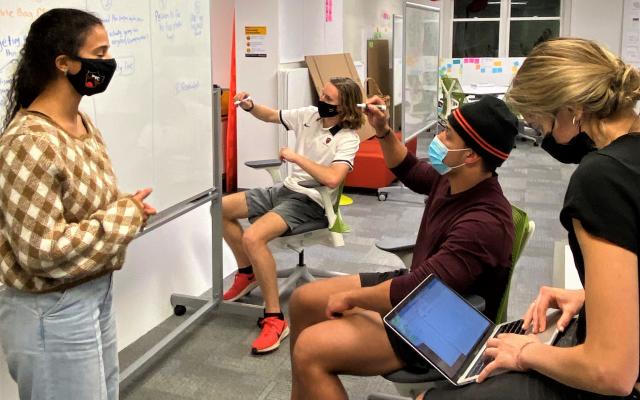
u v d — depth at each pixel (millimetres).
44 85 1475
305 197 3086
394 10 9406
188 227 3291
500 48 10305
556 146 1267
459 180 1857
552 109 1182
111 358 1749
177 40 2549
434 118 6449
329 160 3107
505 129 1757
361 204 5438
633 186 1060
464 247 1746
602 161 1090
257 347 2719
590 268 1068
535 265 3883
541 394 1229
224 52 5957
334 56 6535
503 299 1870
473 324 1611
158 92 2445
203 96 2795
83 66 1471
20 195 1384
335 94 3039
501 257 1787
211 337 2887
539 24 10062
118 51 2180
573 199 1095
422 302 1581
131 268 2822
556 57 1177
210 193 2939
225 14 5863
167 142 2539
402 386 1777
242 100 3324
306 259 3977
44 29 1451
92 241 1457
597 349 1061
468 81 9875
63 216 1457
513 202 5496
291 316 2092
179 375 2557
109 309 1710
